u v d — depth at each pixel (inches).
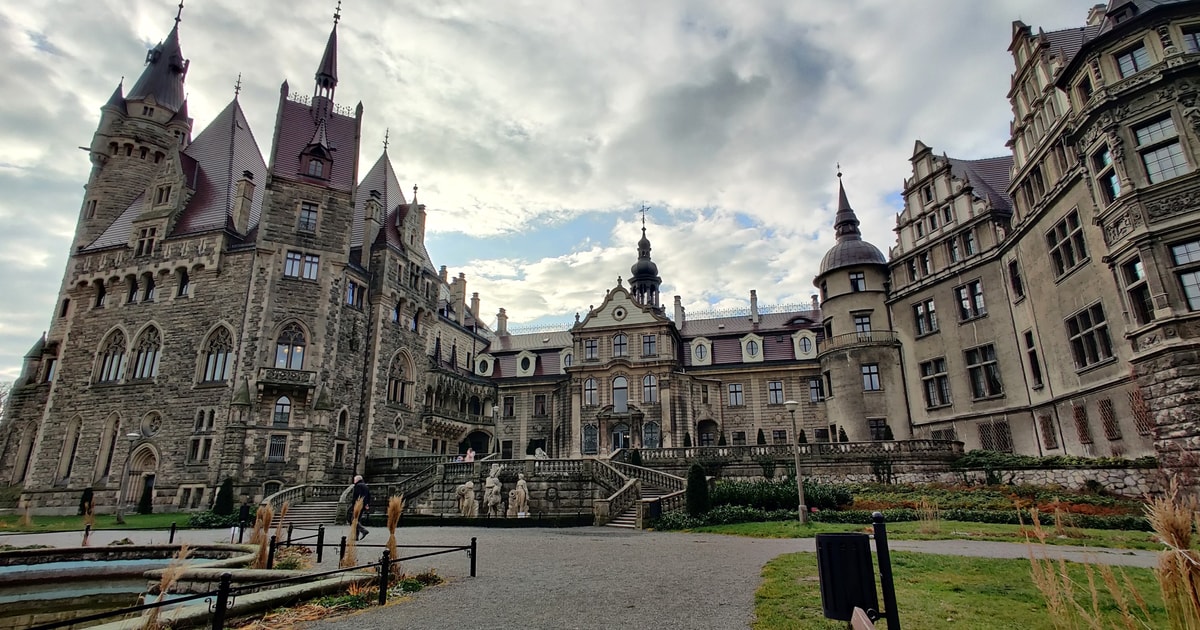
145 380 1614.2
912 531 797.9
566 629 354.6
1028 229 1307.8
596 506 1107.3
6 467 1784.0
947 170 1617.9
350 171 1877.5
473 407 2367.1
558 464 1359.5
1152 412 911.0
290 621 387.2
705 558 624.7
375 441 1776.6
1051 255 1224.2
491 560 648.4
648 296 2554.1
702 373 2229.3
